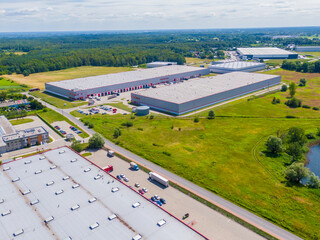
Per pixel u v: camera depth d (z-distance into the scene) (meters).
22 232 45.91
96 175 64.44
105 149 92.62
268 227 55.19
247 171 77.25
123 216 49.66
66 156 74.69
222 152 89.25
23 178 63.38
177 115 128.12
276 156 86.50
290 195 66.06
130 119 123.88
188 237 44.56
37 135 97.75
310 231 54.00
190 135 104.06
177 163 81.62
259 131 107.50
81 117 127.88
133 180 73.12
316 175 77.44
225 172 76.56
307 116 125.50
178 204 62.69
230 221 56.97
